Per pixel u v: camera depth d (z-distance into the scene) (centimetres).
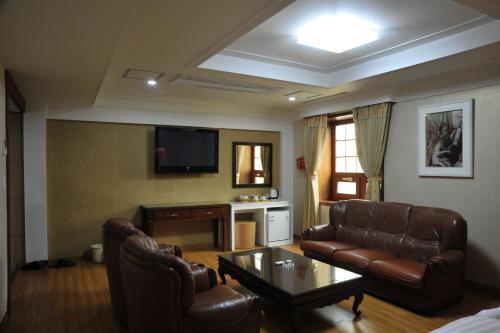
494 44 302
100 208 538
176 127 575
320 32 309
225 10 229
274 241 615
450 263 334
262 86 457
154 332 215
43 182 495
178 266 211
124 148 553
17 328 301
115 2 196
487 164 384
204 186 616
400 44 353
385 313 333
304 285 295
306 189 633
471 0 225
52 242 511
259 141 668
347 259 395
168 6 223
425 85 436
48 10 204
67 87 394
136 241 242
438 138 427
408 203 463
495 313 186
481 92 388
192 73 389
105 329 300
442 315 328
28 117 486
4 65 308
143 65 356
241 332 233
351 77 430
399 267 346
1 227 295
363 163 517
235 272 358
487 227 385
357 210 472
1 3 195
